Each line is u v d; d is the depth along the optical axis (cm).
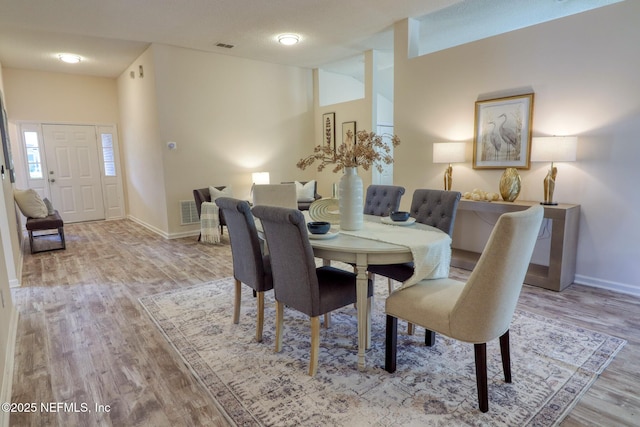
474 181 416
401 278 244
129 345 239
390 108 750
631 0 295
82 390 192
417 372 206
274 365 215
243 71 612
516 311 284
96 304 307
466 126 415
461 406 177
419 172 468
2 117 420
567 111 338
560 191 351
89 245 522
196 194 536
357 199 244
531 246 171
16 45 505
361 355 207
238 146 618
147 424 167
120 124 731
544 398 182
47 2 370
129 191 734
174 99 546
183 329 261
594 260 336
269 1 382
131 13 405
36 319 278
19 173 643
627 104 305
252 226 230
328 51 571
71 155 692
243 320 276
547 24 344
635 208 309
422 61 446
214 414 173
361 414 172
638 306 290
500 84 382
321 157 251
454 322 172
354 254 204
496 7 414
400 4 399
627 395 183
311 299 199
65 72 667
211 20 433
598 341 236
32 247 479
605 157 320
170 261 437
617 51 306
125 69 653
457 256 405
